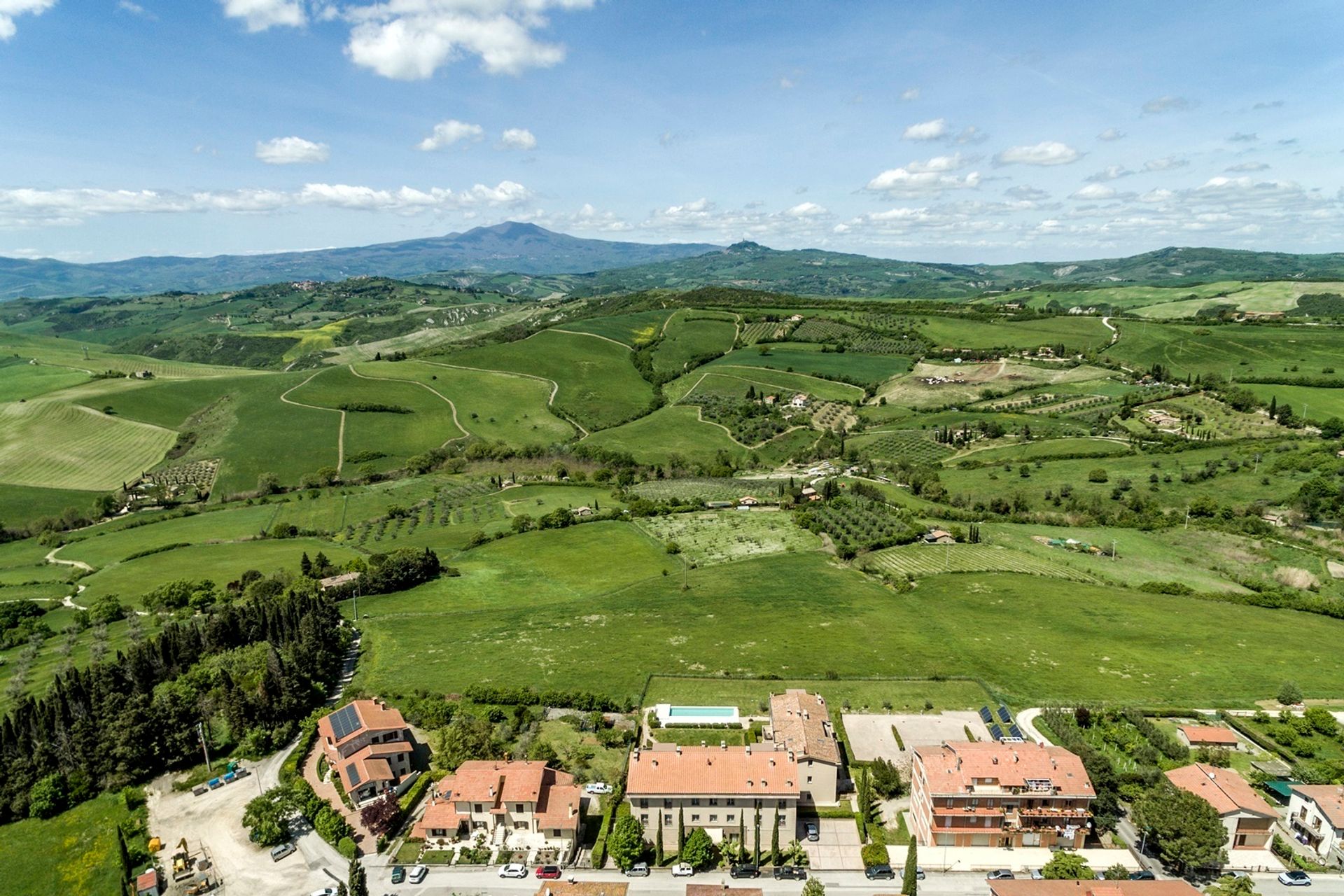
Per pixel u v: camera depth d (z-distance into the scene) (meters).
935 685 132.75
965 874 90.25
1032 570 182.25
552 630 158.12
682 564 193.62
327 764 113.69
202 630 147.62
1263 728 117.88
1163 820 89.75
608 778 107.88
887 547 198.25
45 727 111.31
